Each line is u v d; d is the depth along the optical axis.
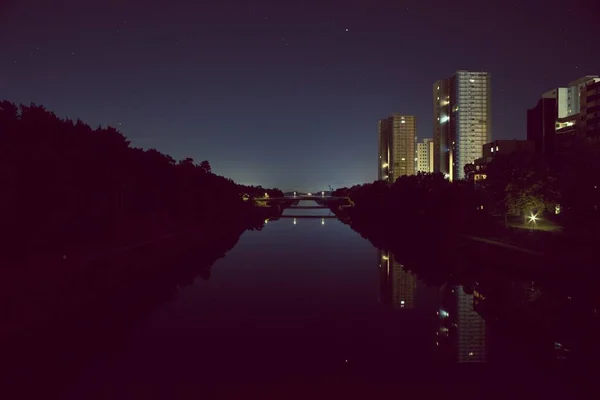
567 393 24.88
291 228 134.62
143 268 56.38
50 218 48.59
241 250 83.12
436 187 107.31
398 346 32.34
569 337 33.69
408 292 48.78
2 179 41.53
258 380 26.61
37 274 42.03
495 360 29.55
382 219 144.75
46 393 25.00
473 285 51.97
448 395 24.78
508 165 86.94
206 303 44.31
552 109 152.12
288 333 35.03
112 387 25.67
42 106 53.53
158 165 98.44
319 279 55.91
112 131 73.56
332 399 24.44
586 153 61.75
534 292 48.00
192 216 110.38
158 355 30.48
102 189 65.00
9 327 32.53
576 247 56.19
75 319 38.19
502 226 83.19
